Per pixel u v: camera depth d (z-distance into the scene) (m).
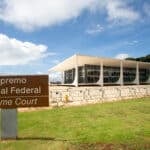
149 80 54.81
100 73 40.84
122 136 10.66
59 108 21.38
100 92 27.73
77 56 33.44
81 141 9.83
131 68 51.12
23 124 13.88
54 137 10.55
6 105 9.89
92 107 21.70
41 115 17.22
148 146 9.12
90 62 40.00
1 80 9.85
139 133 11.23
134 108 20.59
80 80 44.38
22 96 9.93
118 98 29.95
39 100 9.99
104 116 16.33
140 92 33.53
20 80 9.95
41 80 10.04
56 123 13.91
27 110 20.02
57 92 23.77
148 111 18.77
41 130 12.13
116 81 47.34
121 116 16.31
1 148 8.83
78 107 21.94
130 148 8.87
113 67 47.06
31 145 9.20
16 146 9.06
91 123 13.76
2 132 9.96
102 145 9.26
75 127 12.69
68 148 8.85
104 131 11.66
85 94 26.11
